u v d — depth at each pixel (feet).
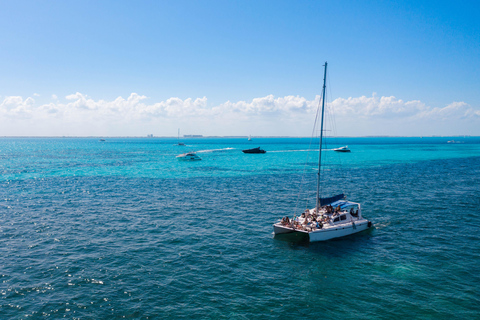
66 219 119.75
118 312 58.59
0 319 55.83
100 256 84.07
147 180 223.92
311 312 59.67
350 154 511.40
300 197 165.17
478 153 529.45
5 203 146.61
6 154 505.25
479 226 111.96
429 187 190.49
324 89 104.22
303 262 82.23
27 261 80.33
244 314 58.65
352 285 70.13
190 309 59.98
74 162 364.58
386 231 107.14
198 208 139.23
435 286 69.36
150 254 86.02
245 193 175.52
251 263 81.30
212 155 490.90
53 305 60.49
